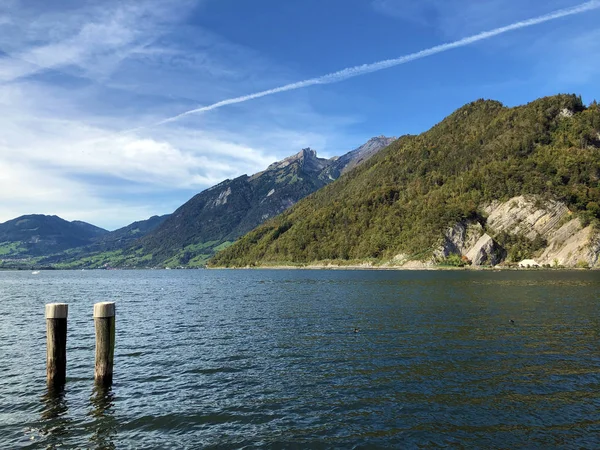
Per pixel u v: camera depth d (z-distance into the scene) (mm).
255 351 28453
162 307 56094
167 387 20953
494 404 18172
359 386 20750
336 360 25734
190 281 142875
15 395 19797
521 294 65375
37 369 24375
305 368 24094
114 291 92438
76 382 21672
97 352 20688
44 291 93562
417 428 15867
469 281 102312
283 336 33531
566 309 46781
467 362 24797
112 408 18156
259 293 78438
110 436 15516
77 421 16859
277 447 14484
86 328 37875
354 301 58750
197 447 14562
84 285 122875
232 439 15148
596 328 35000
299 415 17250
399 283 98875
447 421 16484
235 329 37156
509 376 22047
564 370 23000
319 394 19688
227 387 20875
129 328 38281
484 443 14617
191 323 41031
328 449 14305
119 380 22109
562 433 15336
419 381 21406
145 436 15492
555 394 19297
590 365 23875
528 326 36125
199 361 25953
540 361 24797
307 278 140625
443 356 26219
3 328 38781
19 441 15148
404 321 39625
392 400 18781
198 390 20469
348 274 166500
